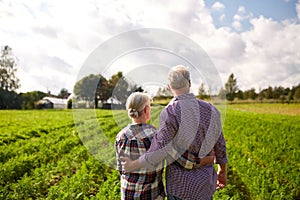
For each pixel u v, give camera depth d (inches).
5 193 220.4
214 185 119.9
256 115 1206.9
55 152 379.2
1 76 2442.2
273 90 1715.1
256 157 393.7
